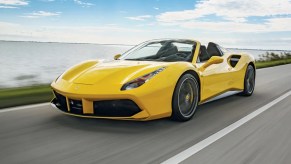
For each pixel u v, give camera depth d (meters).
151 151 2.56
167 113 3.32
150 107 3.12
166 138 2.92
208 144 2.75
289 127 3.39
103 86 3.15
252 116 3.90
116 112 3.17
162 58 4.04
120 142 2.78
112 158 2.39
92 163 2.28
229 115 3.95
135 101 3.05
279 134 3.11
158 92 3.17
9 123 3.35
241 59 5.26
